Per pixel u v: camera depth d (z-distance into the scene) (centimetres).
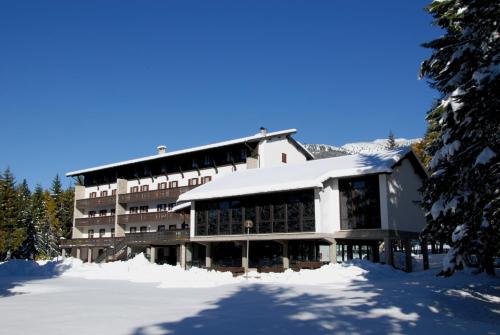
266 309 1309
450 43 1394
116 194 5166
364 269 2320
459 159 1275
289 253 3125
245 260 3159
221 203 3219
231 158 4469
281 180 2903
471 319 1231
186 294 1755
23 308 1391
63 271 3325
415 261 3250
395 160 2650
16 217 6066
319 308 1303
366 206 2670
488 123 1249
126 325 1079
